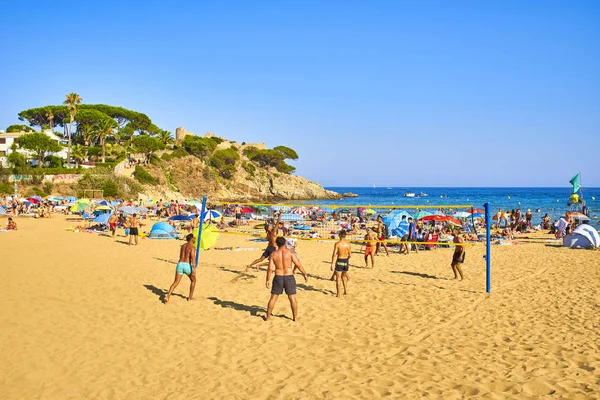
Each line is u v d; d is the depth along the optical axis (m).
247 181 89.12
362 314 8.29
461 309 8.70
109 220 23.03
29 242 18.91
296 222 28.92
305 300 9.35
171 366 5.73
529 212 28.91
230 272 12.59
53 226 27.03
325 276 12.23
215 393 4.94
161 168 72.50
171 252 16.86
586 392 4.92
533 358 6.03
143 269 12.76
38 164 57.34
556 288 10.65
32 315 7.86
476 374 5.46
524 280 11.70
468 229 26.27
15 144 60.72
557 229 23.27
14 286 10.09
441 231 23.05
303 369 5.64
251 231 26.09
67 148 67.19
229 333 7.10
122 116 80.19
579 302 9.27
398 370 5.61
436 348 6.45
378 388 5.05
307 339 6.83
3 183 47.28
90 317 7.84
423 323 7.73
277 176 99.06
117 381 5.27
